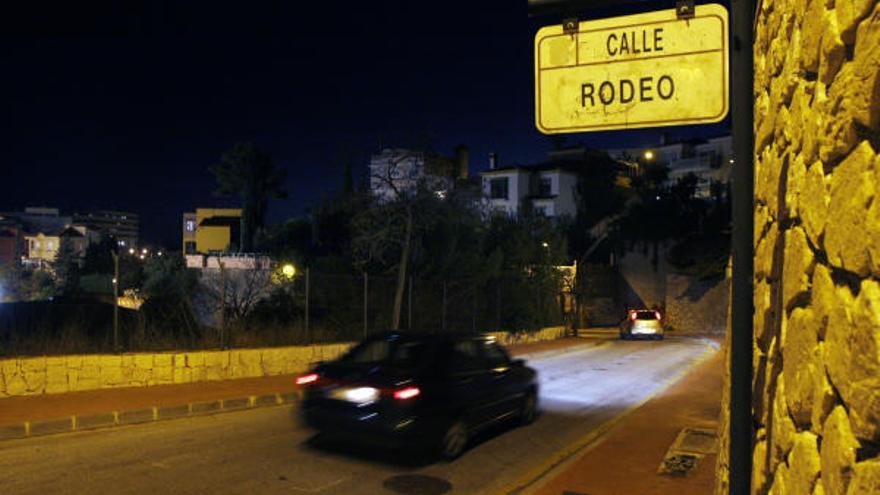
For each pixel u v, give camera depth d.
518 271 28.77
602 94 2.79
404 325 20.27
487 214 30.11
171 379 12.54
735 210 2.31
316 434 9.18
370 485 7.00
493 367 9.76
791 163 2.08
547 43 2.90
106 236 68.06
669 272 38.94
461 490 7.01
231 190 50.56
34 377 10.74
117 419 9.48
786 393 1.96
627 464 7.73
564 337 31.77
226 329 13.90
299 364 15.01
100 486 6.56
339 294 17.73
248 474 7.18
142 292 34.19
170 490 6.52
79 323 12.34
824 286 1.51
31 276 55.03
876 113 1.15
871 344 1.13
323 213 23.19
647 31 2.72
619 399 13.67
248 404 11.23
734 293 2.31
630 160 52.25
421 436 7.80
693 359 22.58
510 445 9.27
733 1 2.37
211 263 36.94
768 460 2.29
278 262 25.25
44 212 131.75
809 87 1.82
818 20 1.64
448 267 22.98
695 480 7.04
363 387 7.96
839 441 1.30
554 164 51.44
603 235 43.06
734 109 2.35
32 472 6.98
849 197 1.30
